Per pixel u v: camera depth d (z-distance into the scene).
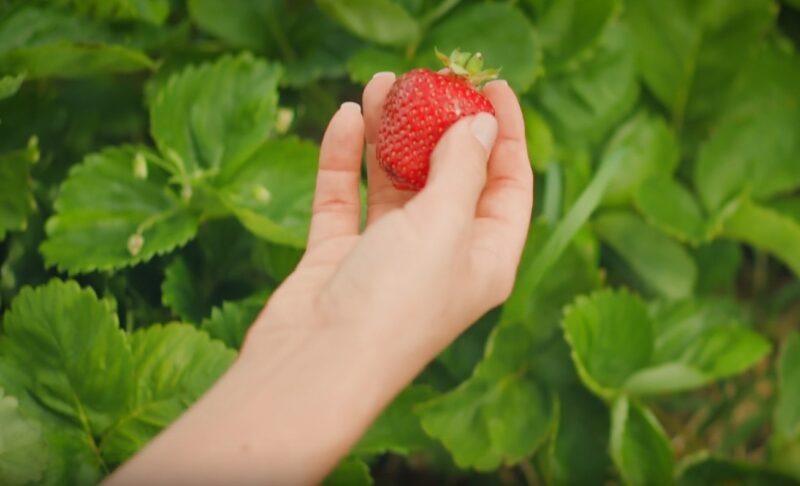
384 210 0.52
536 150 0.65
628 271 0.71
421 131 0.48
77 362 0.54
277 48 0.66
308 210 0.59
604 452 0.64
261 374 0.43
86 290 0.54
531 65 0.63
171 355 0.54
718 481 0.65
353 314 0.43
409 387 0.60
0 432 0.52
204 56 0.65
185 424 0.41
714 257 0.72
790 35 0.75
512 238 0.50
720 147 0.70
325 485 0.56
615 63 0.68
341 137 0.50
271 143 0.60
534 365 0.63
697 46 0.70
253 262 0.63
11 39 0.60
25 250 0.59
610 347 0.63
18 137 0.63
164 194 0.59
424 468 0.69
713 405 0.71
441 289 0.44
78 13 0.62
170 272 0.59
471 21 0.64
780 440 0.64
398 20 0.62
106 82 0.69
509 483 0.68
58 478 0.53
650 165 0.69
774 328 0.75
